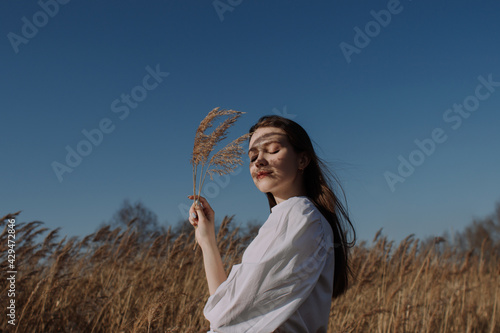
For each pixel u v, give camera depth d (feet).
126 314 15.05
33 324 14.01
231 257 19.04
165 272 18.76
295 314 4.75
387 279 20.51
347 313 16.99
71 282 17.04
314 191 6.19
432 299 19.99
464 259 24.66
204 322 13.83
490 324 20.90
